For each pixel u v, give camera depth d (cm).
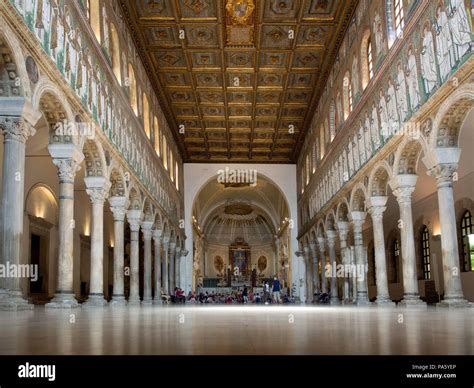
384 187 2148
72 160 1551
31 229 2378
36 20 1263
